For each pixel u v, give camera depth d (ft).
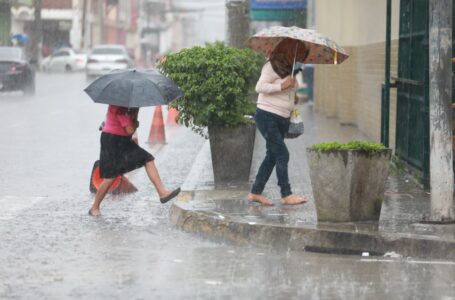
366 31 142.00
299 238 63.31
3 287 52.39
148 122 173.47
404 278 55.36
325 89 187.21
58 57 441.68
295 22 252.62
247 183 89.86
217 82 86.38
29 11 514.68
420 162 85.46
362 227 64.28
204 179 93.66
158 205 80.64
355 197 66.03
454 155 78.13
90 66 358.43
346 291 52.19
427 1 81.30
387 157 66.54
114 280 54.34
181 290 52.13
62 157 114.42
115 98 72.59
